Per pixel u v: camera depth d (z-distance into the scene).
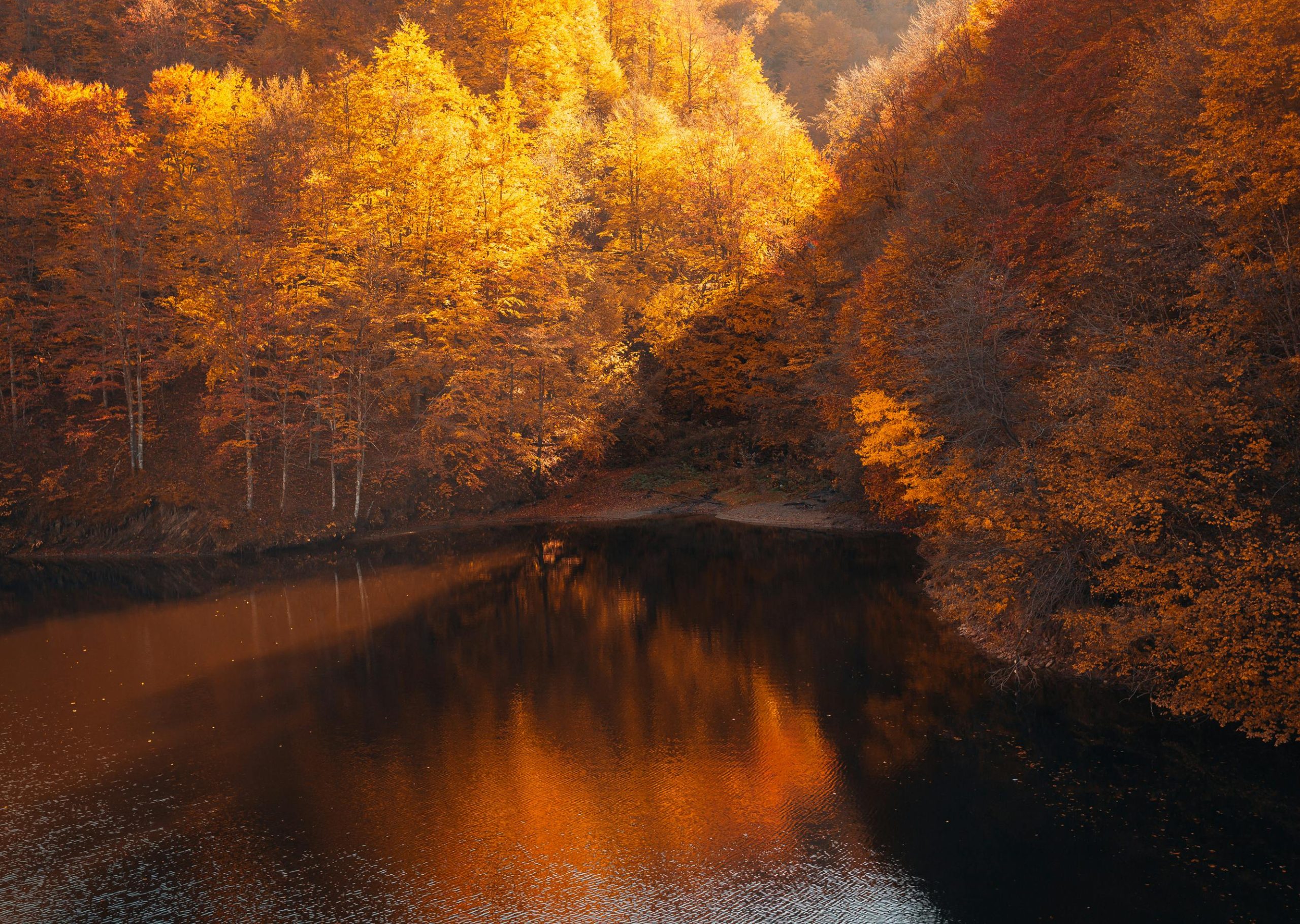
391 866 12.66
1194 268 18.55
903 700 18.42
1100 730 16.27
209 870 12.70
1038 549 18.88
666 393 55.44
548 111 64.56
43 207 45.50
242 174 42.00
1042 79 32.62
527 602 29.39
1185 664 15.00
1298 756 14.80
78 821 14.36
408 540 42.88
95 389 47.28
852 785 14.69
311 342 42.38
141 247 42.69
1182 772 14.47
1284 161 15.41
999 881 11.67
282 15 72.50
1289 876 11.53
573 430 49.38
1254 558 13.79
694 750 16.48
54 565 38.72
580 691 20.17
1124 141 22.25
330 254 47.50
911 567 30.94
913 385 27.56
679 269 56.91
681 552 37.22
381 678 21.70
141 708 19.95
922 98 50.38
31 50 64.31
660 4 78.81
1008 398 23.16
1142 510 15.44
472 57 66.50
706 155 55.41
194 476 42.88
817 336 46.38
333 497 43.19
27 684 22.05
